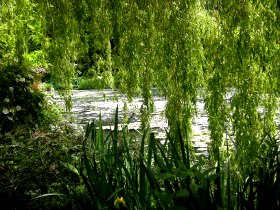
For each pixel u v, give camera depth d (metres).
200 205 1.94
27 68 6.12
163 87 3.38
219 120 3.08
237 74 3.01
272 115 3.05
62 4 3.39
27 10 3.60
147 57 3.36
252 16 2.98
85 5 3.43
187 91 3.26
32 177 2.80
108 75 3.69
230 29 3.02
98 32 3.42
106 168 2.54
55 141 3.04
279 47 2.97
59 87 3.66
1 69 5.76
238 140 2.94
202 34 3.22
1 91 5.55
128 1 3.36
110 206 2.22
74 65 3.56
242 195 2.09
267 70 3.01
